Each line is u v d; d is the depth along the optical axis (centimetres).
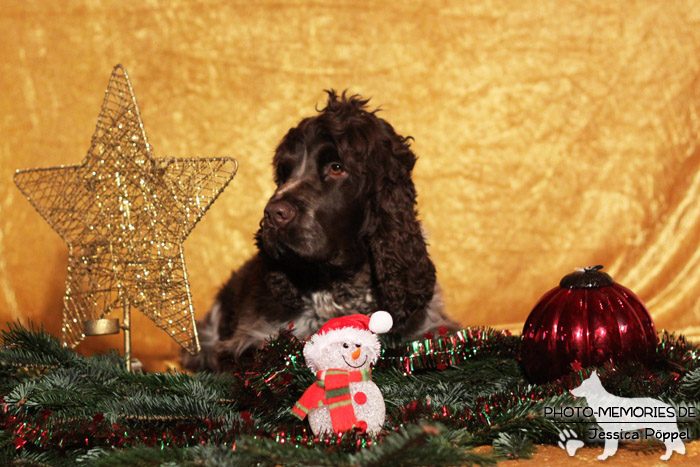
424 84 571
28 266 551
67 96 557
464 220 572
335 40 569
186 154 562
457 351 296
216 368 428
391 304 351
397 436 195
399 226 354
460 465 201
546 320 280
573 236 575
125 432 233
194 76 562
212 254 561
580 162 575
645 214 575
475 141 573
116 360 331
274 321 378
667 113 575
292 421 263
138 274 316
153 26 560
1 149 555
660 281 559
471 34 571
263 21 565
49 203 334
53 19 557
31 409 262
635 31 573
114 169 316
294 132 358
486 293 573
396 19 569
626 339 271
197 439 230
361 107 376
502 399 247
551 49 573
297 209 330
